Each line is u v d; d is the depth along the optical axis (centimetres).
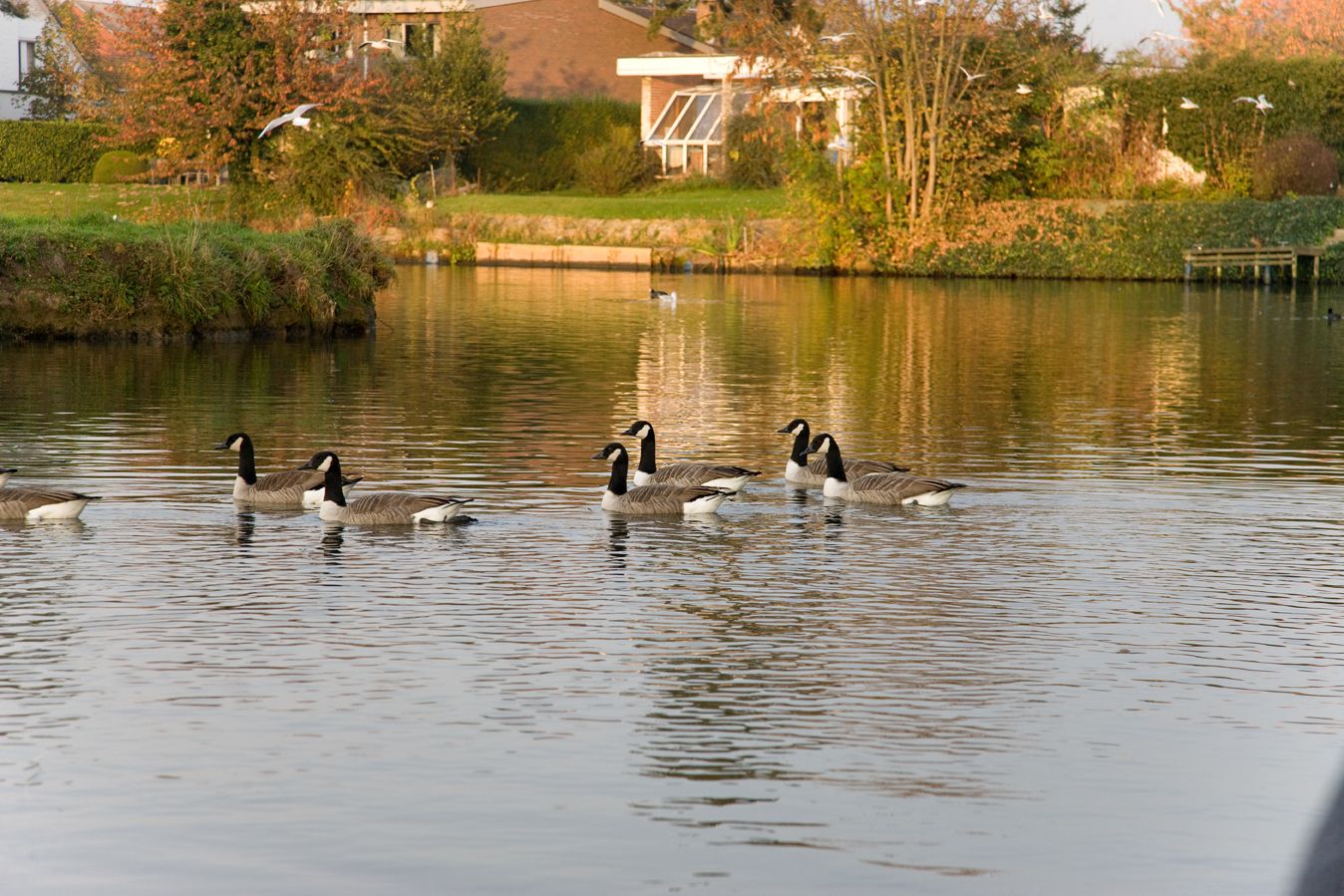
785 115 6894
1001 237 6519
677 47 8531
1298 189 6525
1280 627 1326
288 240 3850
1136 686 1161
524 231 6988
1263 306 5084
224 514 1728
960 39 6588
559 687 1145
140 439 2212
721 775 974
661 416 2502
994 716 1091
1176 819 915
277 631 1279
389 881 830
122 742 1027
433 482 1914
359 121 6669
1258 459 2145
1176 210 6359
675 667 1195
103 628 1284
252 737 1038
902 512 1781
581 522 1709
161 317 3522
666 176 7825
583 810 921
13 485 1764
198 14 6366
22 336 3431
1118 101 6850
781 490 1905
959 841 882
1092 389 2922
